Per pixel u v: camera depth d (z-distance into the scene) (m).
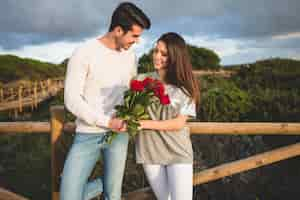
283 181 4.00
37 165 4.61
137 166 3.74
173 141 2.16
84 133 2.14
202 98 5.49
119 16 1.99
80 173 2.15
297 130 2.61
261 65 10.52
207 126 2.55
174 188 2.15
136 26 1.98
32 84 15.48
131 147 3.82
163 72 2.20
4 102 13.38
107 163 2.26
